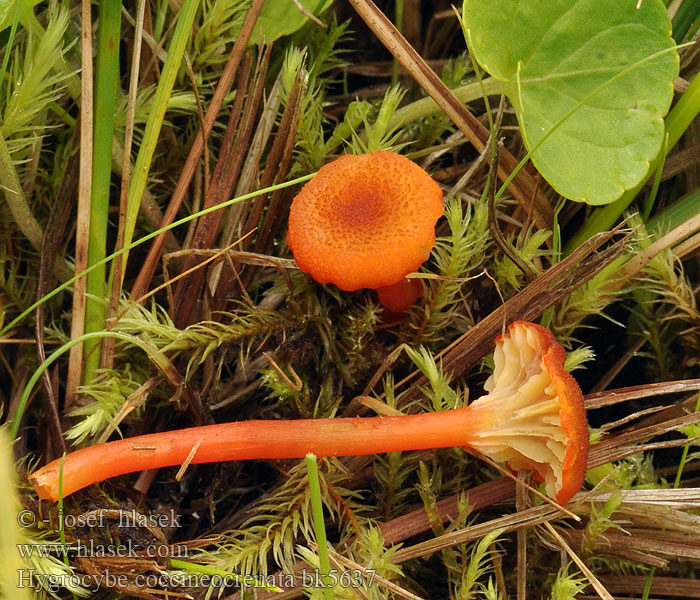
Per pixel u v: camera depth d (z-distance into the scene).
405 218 0.26
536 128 0.27
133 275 0.29
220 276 0.28
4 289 0.28
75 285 0.27
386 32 0.28
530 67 0.27
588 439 0.26
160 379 0.27
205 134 0.28
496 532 0.26
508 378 0.26
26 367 0.28
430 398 0.27
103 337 0.27
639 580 0.27
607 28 0.27
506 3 0.27
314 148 0.28
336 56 0.31
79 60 0.28
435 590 0.27
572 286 0.27
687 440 0.27
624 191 0.27
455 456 0.27
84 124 0.27
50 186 0.28
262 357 0.28
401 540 0.27
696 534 0.27
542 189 0.28
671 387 0.27
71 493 0.26
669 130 0.27
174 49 0.26
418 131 0.29
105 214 0.27
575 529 0.27
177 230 0.29
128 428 0.28
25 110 0.27
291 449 0.26
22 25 0.27
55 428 0.27
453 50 0.31
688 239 0.28
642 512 0.27
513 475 0.27
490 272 0.28
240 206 0.28
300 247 0.26
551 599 0.26
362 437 0.26
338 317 0.28
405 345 0.27
